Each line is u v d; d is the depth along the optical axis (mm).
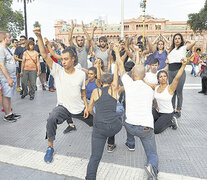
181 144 3387
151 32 71000
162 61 4961
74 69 2891
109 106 2350
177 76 3234
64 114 2875
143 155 3041
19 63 7484
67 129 3902
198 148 3238
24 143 3426
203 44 65375
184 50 4625
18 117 4723
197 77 11938
